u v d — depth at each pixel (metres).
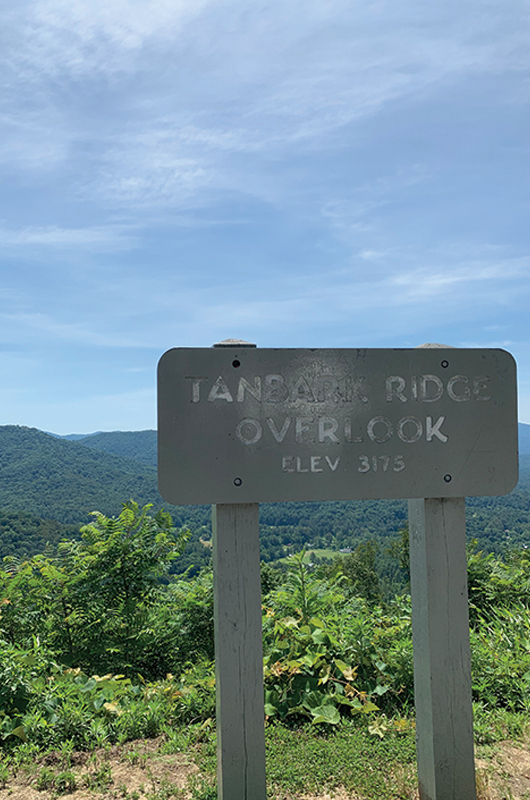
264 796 2.59
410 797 2.97
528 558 7.97
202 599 7.07
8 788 3.02
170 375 2.65
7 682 3.84
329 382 2.81
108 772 3.19
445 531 2.90
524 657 4.64
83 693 4.13
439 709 2.81
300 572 5.39
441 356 2.94
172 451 2.63
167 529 7.47
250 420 2.71
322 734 3.81
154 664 6.71
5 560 6.78
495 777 3.16
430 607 2.85
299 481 2.74
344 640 4.67
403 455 2.86
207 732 3.74
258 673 2.62
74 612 6.46
